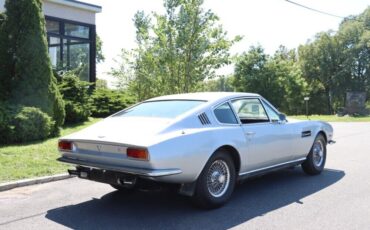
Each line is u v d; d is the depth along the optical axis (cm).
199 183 554
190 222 519
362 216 538
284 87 6425
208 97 634
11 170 775
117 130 561
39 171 776
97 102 1722
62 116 1288
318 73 7112
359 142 1402
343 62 6944
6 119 1043
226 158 593
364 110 4028
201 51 1839
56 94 1266
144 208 582
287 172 834
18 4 1222
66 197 643
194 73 1872
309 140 775
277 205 593
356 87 6869
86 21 1875
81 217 541
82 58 1859
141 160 500
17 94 1186
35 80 1204
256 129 646
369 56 6869
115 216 545
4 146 1003
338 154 1096
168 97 667
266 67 6431
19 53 1206
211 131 571
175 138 524
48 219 533
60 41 1759
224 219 530
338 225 503
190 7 1839
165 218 536
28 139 1083
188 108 596
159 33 1869
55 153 940
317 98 7212
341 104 7119
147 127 550
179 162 520
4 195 655
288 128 718
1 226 506
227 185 596
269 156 673
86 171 572
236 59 1903
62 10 1770
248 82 6450
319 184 724
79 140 559
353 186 707
